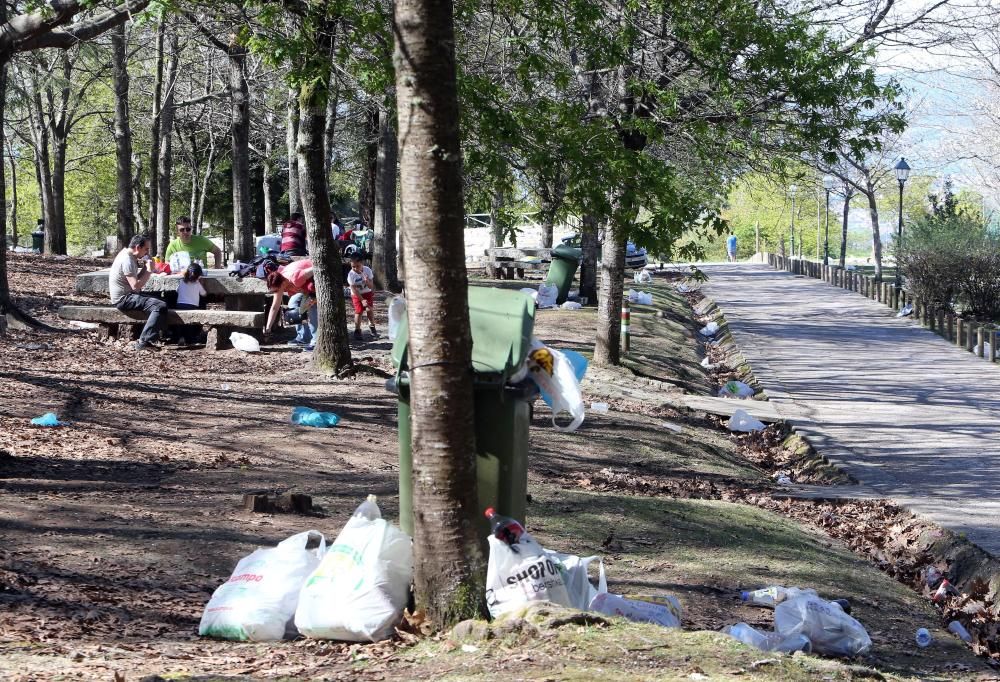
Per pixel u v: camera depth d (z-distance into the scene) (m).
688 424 18.16
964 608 9.73
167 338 19.39
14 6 16.14
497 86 12.26
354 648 5.63
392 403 15.09
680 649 5.23
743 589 8.51
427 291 5.75
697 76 18.06
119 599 6.37
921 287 38.25
